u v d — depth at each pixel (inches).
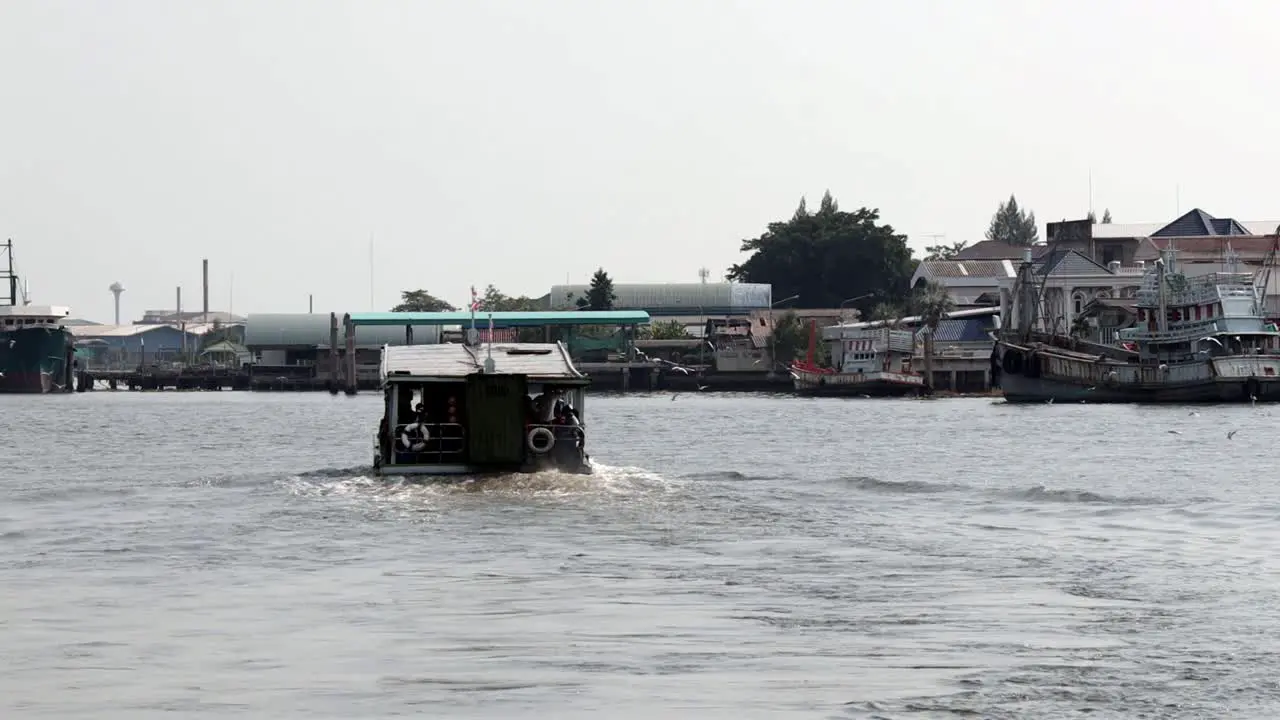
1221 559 1924.2
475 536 2137.1
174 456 4232.3
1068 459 3922.2
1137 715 1142.3
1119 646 1380.4
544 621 1503.4
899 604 1599.4
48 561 1934.1
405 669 1284.4
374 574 1811.0
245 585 1733.5
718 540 2101.4
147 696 1191.6
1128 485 3021.7
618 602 1614.2
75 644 1392.7
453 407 2763.3
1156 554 1972.2
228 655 1342.3
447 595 1659.7
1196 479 3184.1
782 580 1760.6
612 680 1242.6
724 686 1221.7
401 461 2751.0
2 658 1331.2
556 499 2544.3
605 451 4338.1
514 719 1117.7
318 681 1238.9
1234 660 1321.4
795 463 3791.8
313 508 2471.7
